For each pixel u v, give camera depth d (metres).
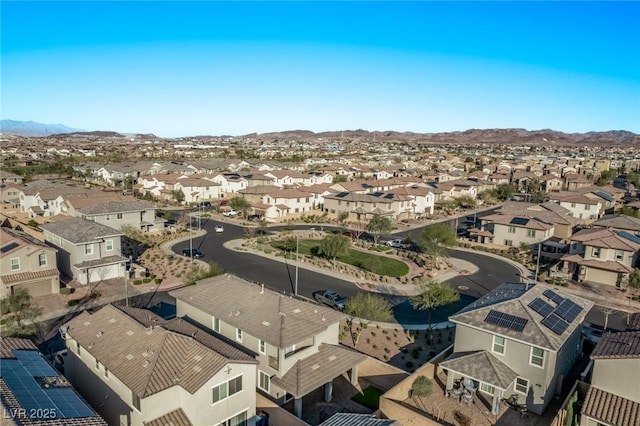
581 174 159.25
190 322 36.81
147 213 79.75
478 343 32.56
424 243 67.75
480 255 72.88
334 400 31.62
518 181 147.88
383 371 33.72
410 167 185.12
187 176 127.00
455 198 120.31
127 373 26.06
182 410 25.84
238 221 93.31
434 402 30.91
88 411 21.67
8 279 45.50
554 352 29.19
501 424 28.89
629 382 27.64
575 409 29.33
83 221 58.69
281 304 34.41
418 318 46.12
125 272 51.12
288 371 30.19
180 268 59.53
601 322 46.06
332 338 34.16
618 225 74.62
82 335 30.84
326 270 61.12
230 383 26.53
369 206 97.56
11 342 28.83
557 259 68.38
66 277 54.12
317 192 108.25
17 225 73.81
